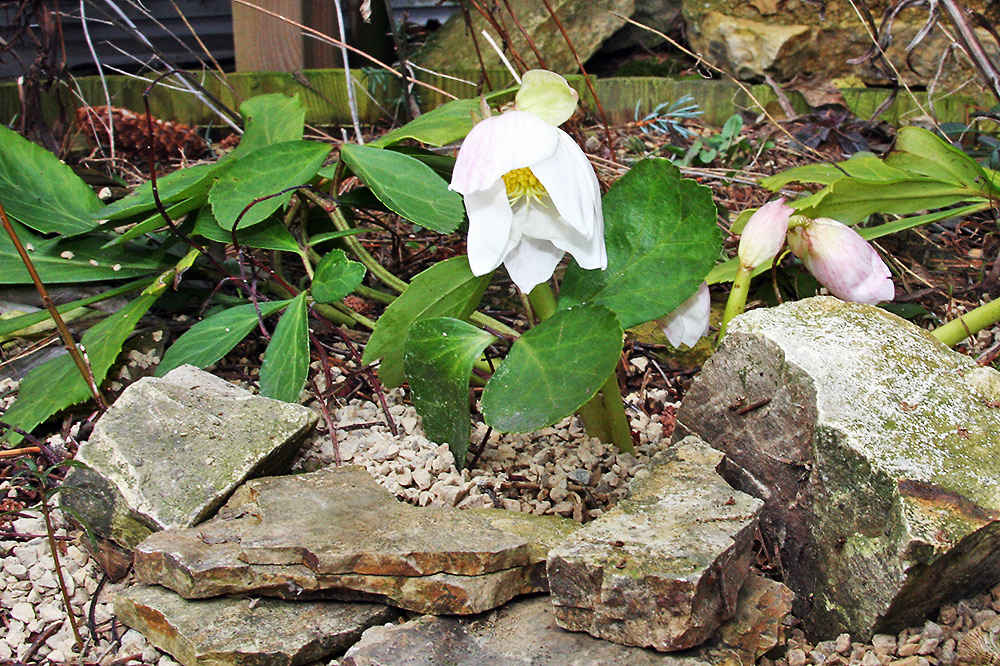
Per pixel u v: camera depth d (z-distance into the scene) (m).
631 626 0.48
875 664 0.49
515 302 0.75
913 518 0.48
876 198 0.68
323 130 1.12
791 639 0.51
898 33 1.06
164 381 0.59
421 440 0.59
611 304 0.57
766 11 1.11
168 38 1.36
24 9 0.86
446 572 0.51
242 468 0.55
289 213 0.72
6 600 0.55
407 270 0.78
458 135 0.68
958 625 0.50
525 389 0.54
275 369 0.60
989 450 0.50
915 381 0.52
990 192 0.68
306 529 0.52
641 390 0.67
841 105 1.04
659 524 0.50
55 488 0.56
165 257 0.71
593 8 1.18
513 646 0.49
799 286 0.71
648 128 1.07
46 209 0.70
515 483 0.57
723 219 0.81
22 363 0.68
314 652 0.50
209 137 1.11
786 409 0.52
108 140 1.00
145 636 0.52
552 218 0.55
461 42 1.17
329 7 1.11
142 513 0.54
